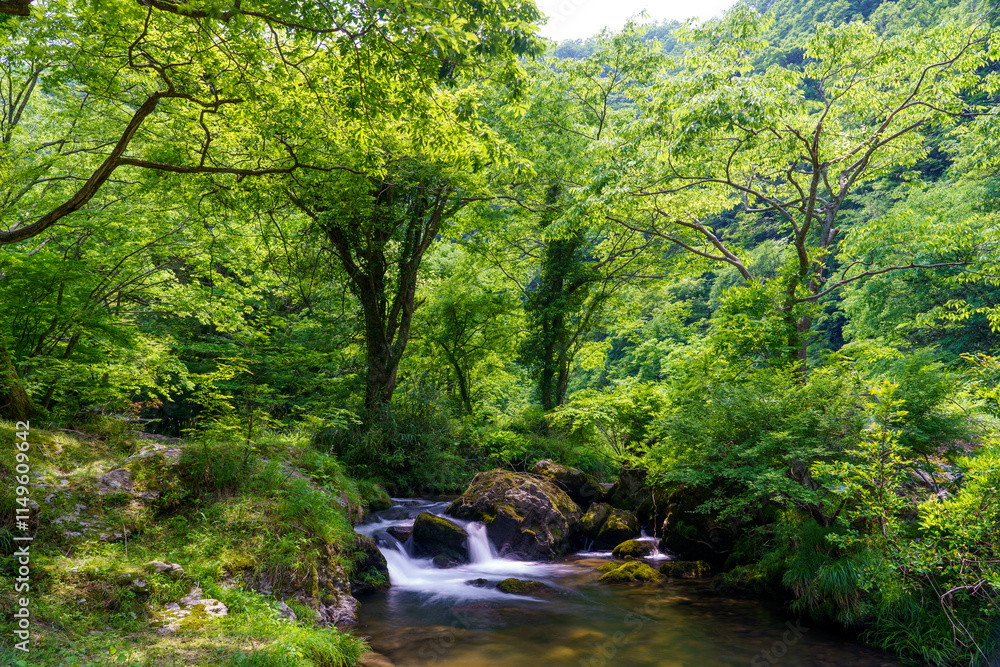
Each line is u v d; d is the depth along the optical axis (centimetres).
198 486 691
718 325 1155
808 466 793
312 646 491
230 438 805
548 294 2016
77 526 558
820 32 1330
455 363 2019
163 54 686
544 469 1284
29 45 714
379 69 604
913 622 623
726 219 3681
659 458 1060
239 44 586
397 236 1569
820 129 1280
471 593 812
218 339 1839
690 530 1009
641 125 1349
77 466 657
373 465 1406
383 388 1512
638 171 1347
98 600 475
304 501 712
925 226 1229
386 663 552
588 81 1819
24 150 916
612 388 1672
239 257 1476
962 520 558
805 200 1454
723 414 879
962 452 720
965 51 1302
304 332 1755
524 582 844
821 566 709
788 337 1103
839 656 606
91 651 405
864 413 758
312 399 1559
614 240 2017
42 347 887
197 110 895
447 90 777
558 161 1669
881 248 1358
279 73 653
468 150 766
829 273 2650
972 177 1877
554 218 1791
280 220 1462
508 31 683
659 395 1384
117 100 986
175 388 1141
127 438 812
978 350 1703
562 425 1838
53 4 688
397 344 1547
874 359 966
